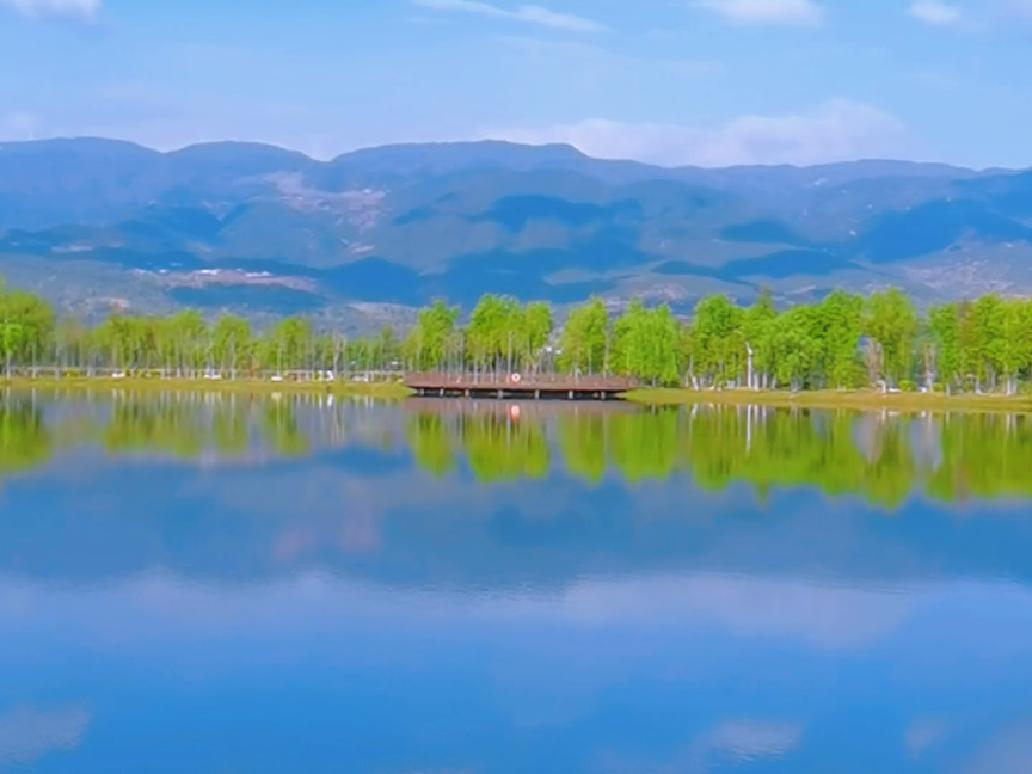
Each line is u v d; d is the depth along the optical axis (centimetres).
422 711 3859
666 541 6550
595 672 4253
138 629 4700
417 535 6644
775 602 5228
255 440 11812
